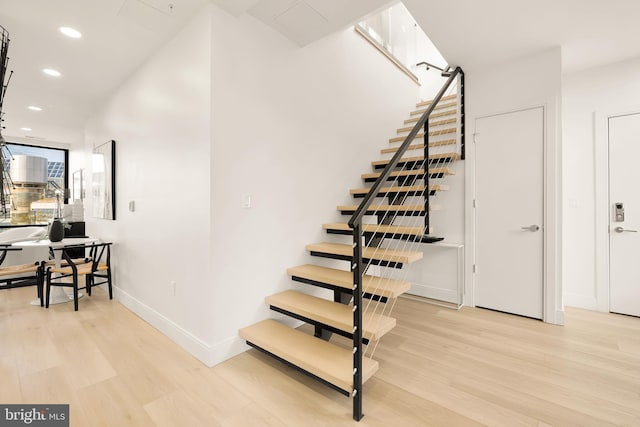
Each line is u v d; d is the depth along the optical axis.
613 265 3.18
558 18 2.48
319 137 3.14
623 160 3.13
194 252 2.31
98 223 4.25
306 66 2.98
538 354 2.34
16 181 5.23
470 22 2.55
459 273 3.43
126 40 2.64
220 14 2.22
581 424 1.59
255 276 2.49
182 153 2.46
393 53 5.02
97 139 4.27
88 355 2.28
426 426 1.58
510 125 3.22
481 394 1.85
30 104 4.12
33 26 2.44
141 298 3.07
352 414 1.68
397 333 2.72
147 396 1.81
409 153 4.24
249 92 2.43
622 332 2.73
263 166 2.54
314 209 3.09
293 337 2.22
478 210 3.40
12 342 2.47
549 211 2.99
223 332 2.24
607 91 3.21
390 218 3.48
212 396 1.82
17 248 3.38
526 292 3.12
